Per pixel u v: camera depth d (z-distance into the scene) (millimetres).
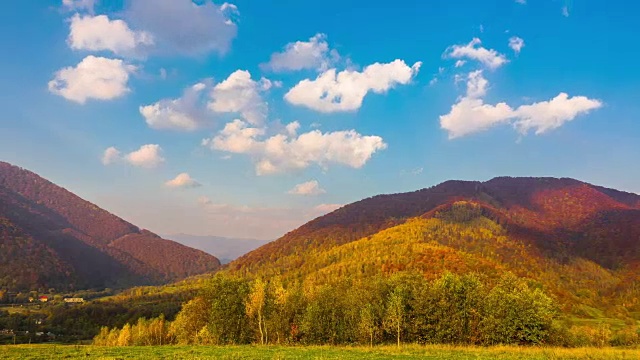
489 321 74188
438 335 76562
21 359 47062
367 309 79062
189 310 88750
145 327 118938
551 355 51406
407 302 79812
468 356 52125
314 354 54062
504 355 52656
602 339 94438
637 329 109062
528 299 74062
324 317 81688
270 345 73125
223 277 86500
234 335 81125
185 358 47438
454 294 78250
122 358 47062
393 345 69562
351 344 76625
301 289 95250
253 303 80938
